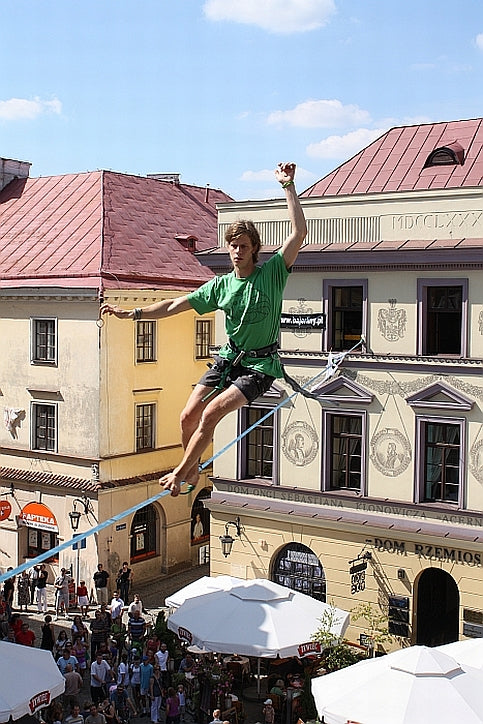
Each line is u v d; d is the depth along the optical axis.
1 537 36.78
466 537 25.34
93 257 35.66
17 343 36.34
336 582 27.86
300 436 28.31
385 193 26.45
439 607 28.20
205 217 43.91
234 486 29.67
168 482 6.21
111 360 34.50
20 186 43.38
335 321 27.72
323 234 27.70
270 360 6.26
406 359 26.22
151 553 36.94
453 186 27.58
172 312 6.48
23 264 36.97
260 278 6.20
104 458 34.25
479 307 25.09
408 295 26.20
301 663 24.34
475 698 16.58
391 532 26.55
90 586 34.25
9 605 30.28
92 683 23.67
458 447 25.83
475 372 25.23
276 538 28.94
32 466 36.06
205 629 22.23
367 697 16.69
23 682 18.12
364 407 27.12
